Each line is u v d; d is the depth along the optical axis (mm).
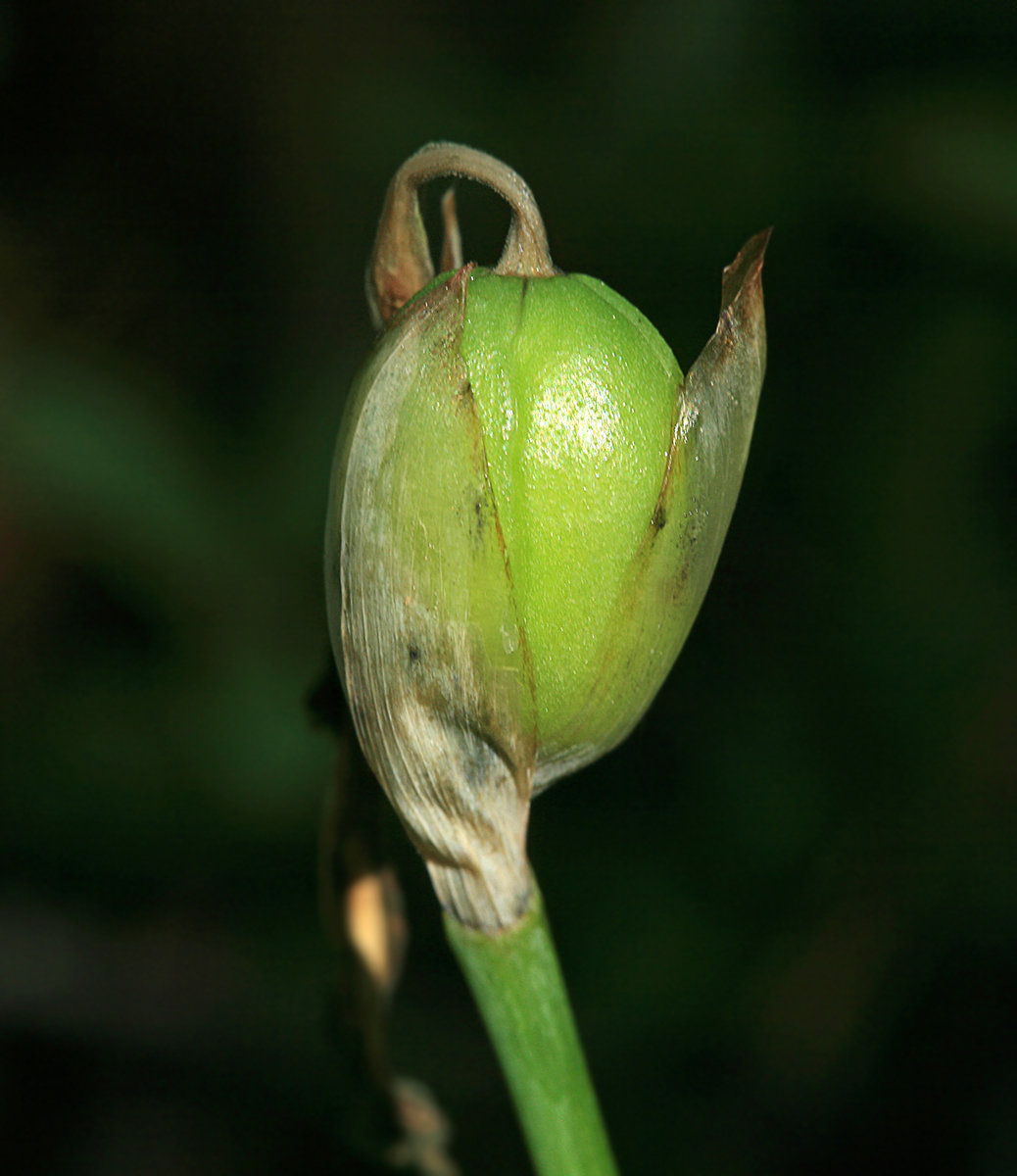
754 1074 358
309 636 398
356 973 227
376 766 211
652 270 395
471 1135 366
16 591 419
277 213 469
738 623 395
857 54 394
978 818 369
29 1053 383
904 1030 361
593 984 365
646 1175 349
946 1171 345
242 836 395
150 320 458
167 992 385
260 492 412
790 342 390
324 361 445
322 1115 368
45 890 398
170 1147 367
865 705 379
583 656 208
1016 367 368
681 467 207
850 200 384
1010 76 383
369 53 478
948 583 376
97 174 482
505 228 409
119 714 403
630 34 411
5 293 447
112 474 390
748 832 375
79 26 486
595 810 388
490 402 205
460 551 206
